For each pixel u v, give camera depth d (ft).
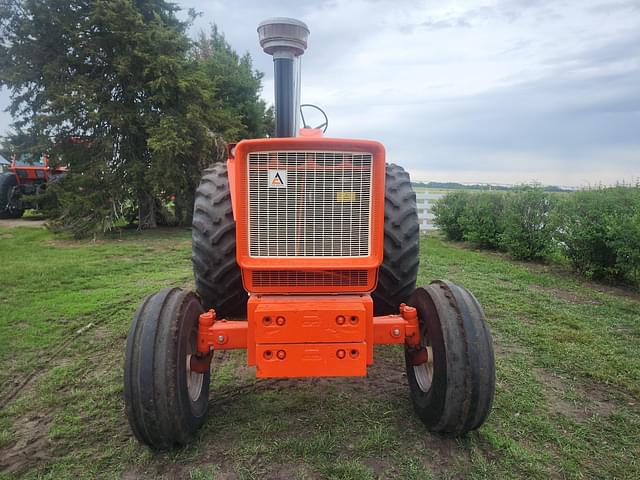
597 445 9.16
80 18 35.83
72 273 23.65
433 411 8.71
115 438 9.27
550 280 23.06
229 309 12.02
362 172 8.34
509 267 26.37
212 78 53.11
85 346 14.23
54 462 8.53
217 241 11.14
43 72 34.86
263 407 10.37
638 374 12.21
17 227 42.70
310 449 8.70
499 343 14.58
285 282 8.61
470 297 8.87
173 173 37.06
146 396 7.77
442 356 8.36
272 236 8.46
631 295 20.66
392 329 9.00
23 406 10.51
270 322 8.07
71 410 10.36
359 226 8.50
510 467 8.39
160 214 45.34
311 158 8.25
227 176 12.14
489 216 32.58
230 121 44.96
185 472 8.18
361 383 11.62
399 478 8.03
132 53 36.19
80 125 36.27
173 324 8.20
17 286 21.11
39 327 15.74
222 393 11.10
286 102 10.96
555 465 8.51
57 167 36.63
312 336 8.09
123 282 22.39
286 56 10.89
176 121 37.06
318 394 11.02
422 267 26.16
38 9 34.22
